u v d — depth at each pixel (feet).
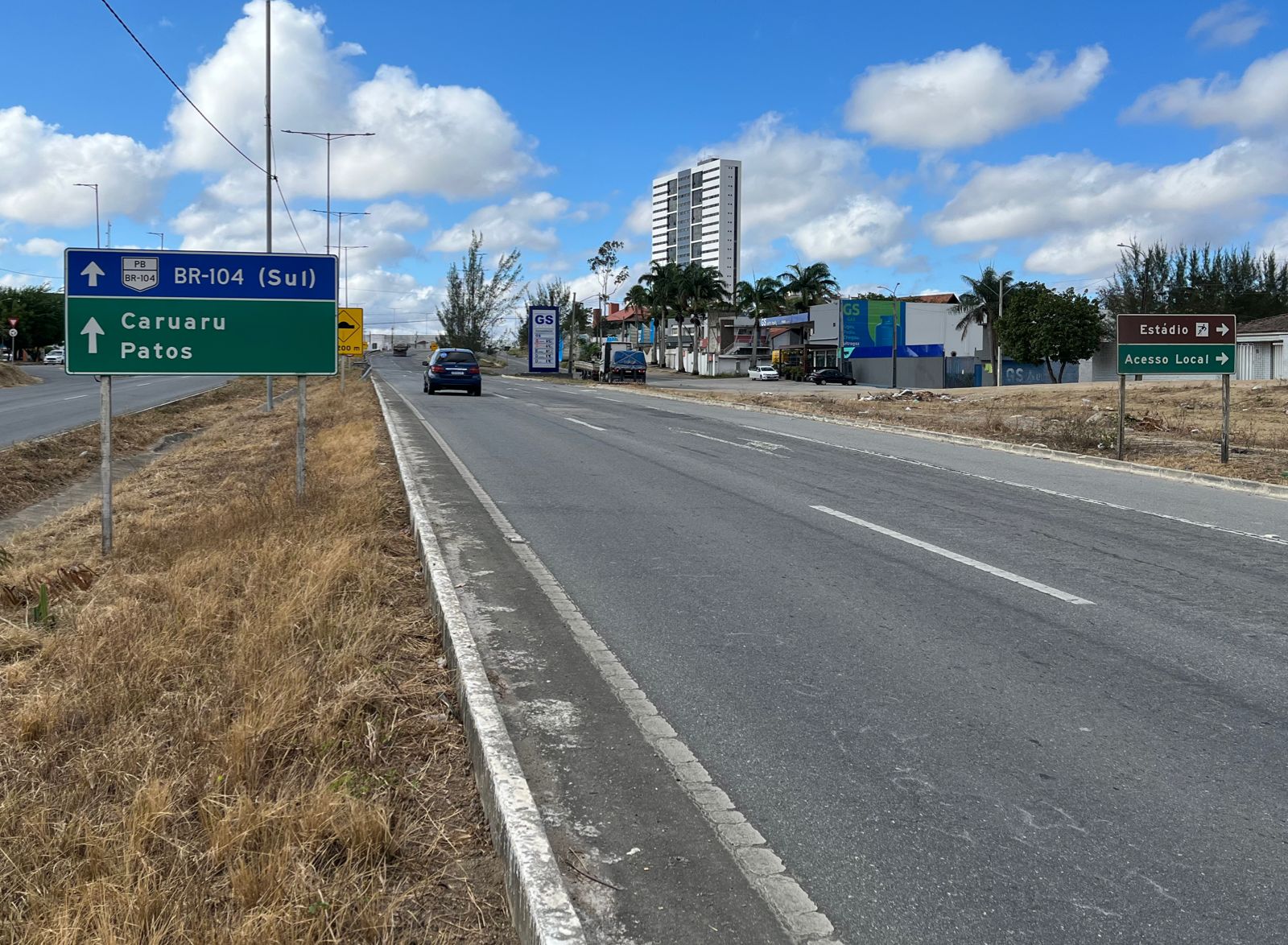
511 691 16.93
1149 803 13.04
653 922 10.12
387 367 252.21
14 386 151.74
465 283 261.03
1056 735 15.31
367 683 15.66
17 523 45.19
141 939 9.33
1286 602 23.67
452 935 9.72
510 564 26.58
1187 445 61.16
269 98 91.09
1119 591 24.61
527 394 116.67
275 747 13.41
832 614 22.07
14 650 18.04
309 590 20.24
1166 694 17.20
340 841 11.16
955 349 272.72
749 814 12.60
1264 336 137.49
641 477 44.01
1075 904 10.62
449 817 12.07
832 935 9.97
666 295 316.40
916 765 14.14
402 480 38.27
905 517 35.22
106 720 14.46
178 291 29.86
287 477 39.37
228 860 10.71
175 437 85.51
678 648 19.48
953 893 10.80
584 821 12.32
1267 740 15.24
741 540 30.40
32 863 10.64
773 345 316.60
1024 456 56.18
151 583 22.38
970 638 20.34
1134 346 53.57
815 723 15.69
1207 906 10.61
